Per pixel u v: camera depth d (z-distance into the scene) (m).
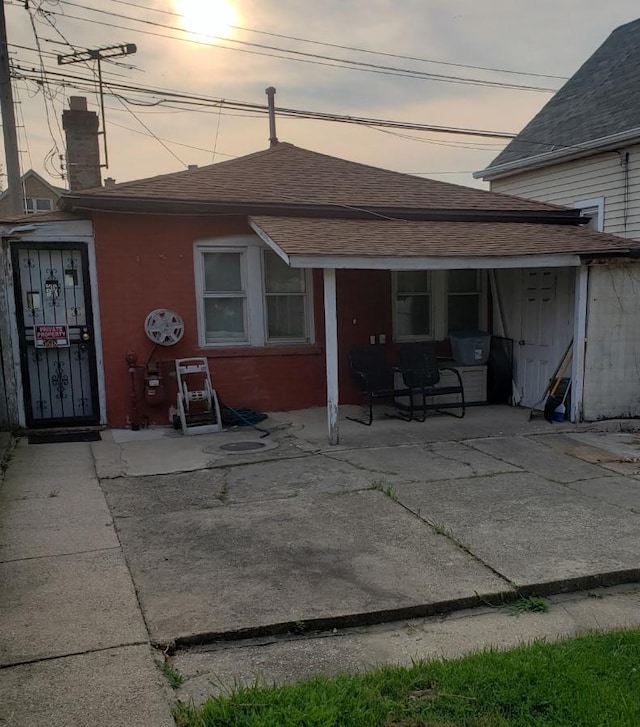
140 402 7.74
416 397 8.63
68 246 7.40
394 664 2.75
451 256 6.83
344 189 8.91
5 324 7.25
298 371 8.50
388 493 5.14
